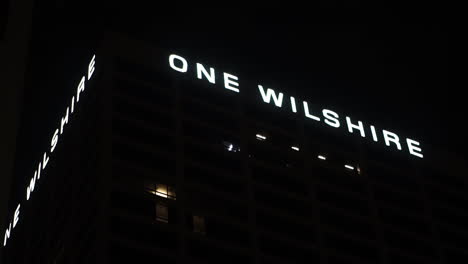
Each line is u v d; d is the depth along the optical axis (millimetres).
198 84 113375
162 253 83500
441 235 114812
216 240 89625
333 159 117375
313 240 99062
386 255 104625
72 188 98750
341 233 103438
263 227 95875
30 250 106250
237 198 97625
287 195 103750
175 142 100062
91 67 111625
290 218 100062
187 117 105875
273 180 105000
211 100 112188
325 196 108250
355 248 102625
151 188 90812
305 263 95188
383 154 125312
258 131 112375
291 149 113250
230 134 107938
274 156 109562
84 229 86688
